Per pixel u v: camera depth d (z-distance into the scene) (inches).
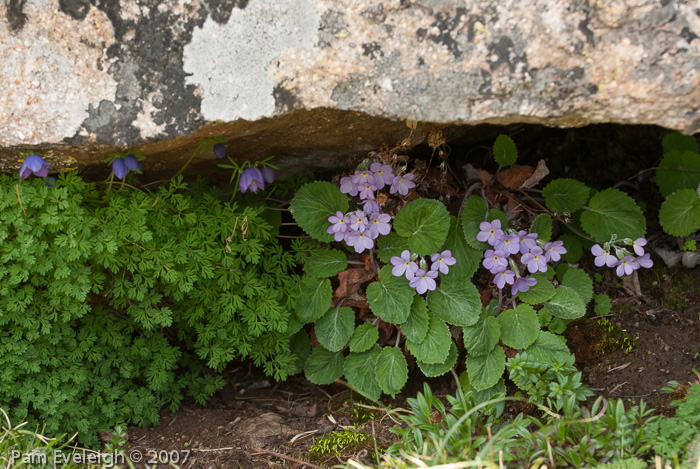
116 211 26.0
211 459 26.2
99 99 24.3
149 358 27.5
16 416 25.6
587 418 24.5
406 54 23.8
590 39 23.4
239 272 27.0
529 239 27.0
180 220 26.5
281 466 26.0
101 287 26.1
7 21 24.1
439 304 27.5
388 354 27.7
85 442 26.2
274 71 24.1
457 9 23.6
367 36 23.8
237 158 27.6
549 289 27.5
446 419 25.3
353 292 28.1
